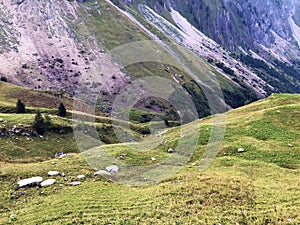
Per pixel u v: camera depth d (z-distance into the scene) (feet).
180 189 84.28
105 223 68.33
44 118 203.51
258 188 86.02
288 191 84.38
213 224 66.54
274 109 170.91
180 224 66.54
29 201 82.23
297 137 137.28
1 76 558.97
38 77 587.27
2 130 175.73
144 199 80.07
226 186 85.66
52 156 166.81
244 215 70.28
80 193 85.35
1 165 110.52
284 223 65.77
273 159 117.91
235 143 133.39
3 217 74.08
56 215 72.90
